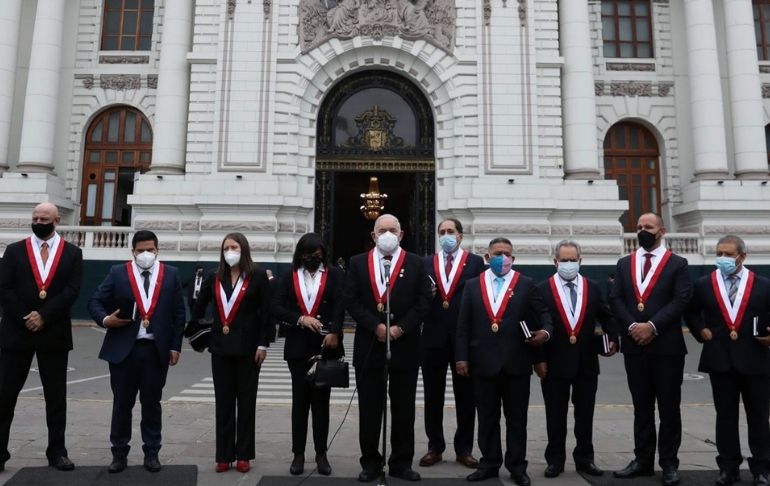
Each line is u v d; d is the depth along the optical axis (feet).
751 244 64.39
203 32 64.39
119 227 63.26
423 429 24.63
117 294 18.83
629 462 20.15
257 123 62.39
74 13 71.36
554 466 18.52
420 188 66.23
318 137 66.44
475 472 18.15
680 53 72.23
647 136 72.54
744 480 18.01
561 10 66.95
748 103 67.36
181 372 38.22
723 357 17.85
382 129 66.95
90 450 20.56
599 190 62.23
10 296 18.10
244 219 60.70
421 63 65.16
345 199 73.61
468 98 63.82
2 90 65.46
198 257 60.29
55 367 18.37
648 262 19.26
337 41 64.49
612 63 71.92
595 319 19.66
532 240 61.11
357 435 23.41
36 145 64.64
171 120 63.46
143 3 72.28
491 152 62.64
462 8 65.05
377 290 18.74
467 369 18.70
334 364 17.90
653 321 18.08
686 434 23.76
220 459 18.52
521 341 18.44
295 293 19.39
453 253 21.83
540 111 63.87
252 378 19.11
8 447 20.48
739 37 68.69
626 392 33.30
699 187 65.21
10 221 62.39
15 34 67.36
